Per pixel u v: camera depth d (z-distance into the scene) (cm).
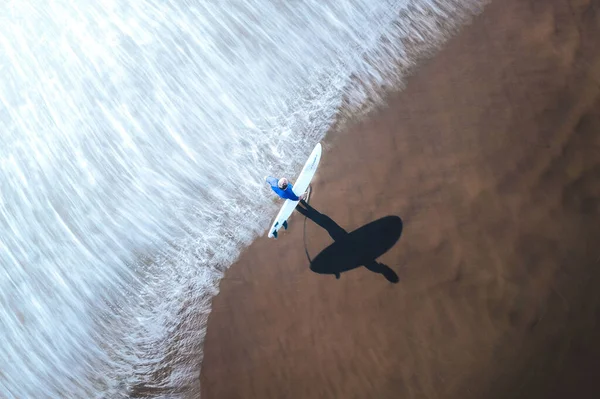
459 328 497
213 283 575
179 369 551
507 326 488
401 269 527
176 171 626
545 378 464
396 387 493
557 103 568
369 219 554
